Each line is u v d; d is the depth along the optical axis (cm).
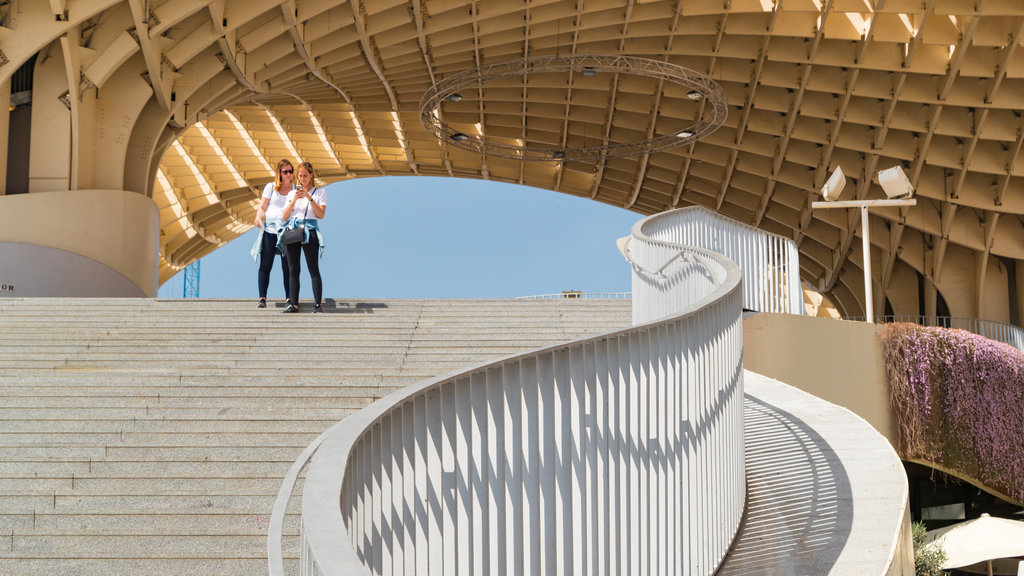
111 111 2266
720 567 626
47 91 2112
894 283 4622
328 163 5181
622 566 483
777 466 861
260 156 5000
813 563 604
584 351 449
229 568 500
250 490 600
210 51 2556
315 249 1100
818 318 1627
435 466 361
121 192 2164
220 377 804
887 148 3703
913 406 1734
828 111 3584
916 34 3020
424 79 3450
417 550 348
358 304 1158
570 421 436
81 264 2044
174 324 1024
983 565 2244
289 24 2625
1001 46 3095
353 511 285
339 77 3253
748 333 1491
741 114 3797
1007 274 4241
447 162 4944
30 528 541
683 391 569
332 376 815
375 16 2838
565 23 3030
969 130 3484
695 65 3406
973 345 1786
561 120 4084
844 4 2883
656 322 511
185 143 4769
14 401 736
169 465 629
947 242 4184
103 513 553
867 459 854
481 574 379
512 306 1165
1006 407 1834
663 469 528
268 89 3022
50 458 623
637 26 3086
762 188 4353
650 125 3900
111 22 2192
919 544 1545
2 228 1953
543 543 420
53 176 2091
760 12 3050
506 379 404
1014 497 1827
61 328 1007
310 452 355
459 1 2820
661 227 1488
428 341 975
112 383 793
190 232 5862
